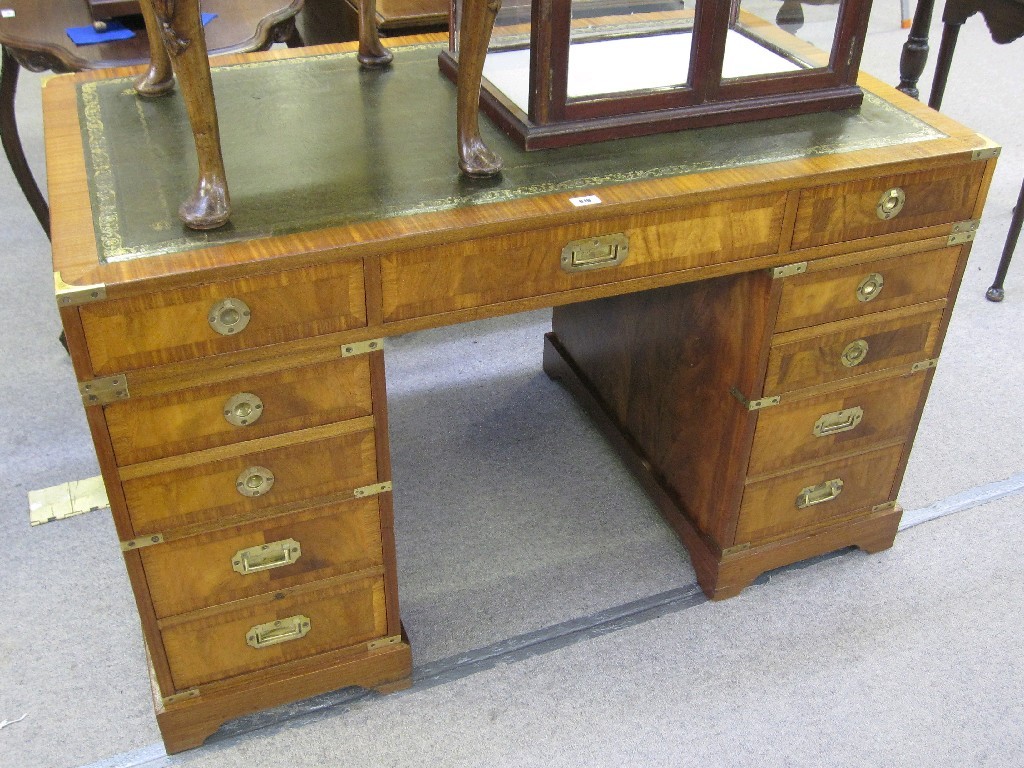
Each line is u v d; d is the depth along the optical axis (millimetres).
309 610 1407
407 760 1427
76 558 1728
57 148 1343
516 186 1258
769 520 1640
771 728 1479
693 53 1360
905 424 1636
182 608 1321
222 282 1096
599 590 1704
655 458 1835
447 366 2240
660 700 1520
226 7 2109
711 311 1521
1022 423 2080
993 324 2383
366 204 1209
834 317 1449
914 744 1458
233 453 1227
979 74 3684
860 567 1755
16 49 1910
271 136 1384
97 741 1440
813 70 1454
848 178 1311
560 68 1304
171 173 1281
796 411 1523
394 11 2078
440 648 1594
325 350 1198
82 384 1100
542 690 1532
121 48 1972
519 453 1999
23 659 1550
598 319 1941
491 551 1774
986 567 1755
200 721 1417
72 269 1066
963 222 1438
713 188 1250
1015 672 1570
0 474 1895
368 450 1303
